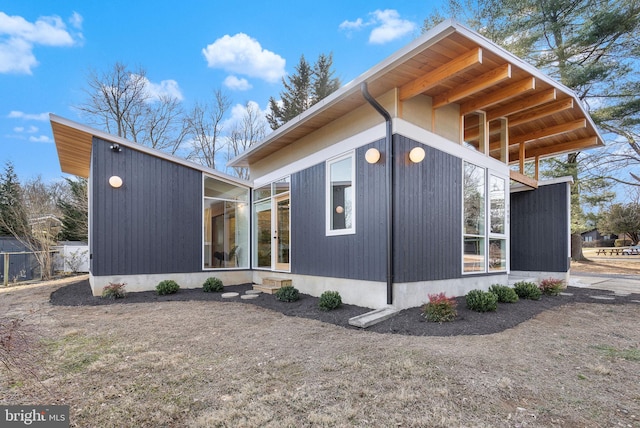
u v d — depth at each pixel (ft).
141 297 25.03
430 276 19.77
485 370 10.84
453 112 22.82
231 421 8.32
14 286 35.27
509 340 13.91
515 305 20.17
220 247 31.37
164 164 28.55
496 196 25.38
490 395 9.27
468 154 22.85
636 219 86.69
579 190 54.08
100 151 26.11
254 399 9.36
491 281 24.12
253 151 32.40
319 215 23.88
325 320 17.93
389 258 18.12
